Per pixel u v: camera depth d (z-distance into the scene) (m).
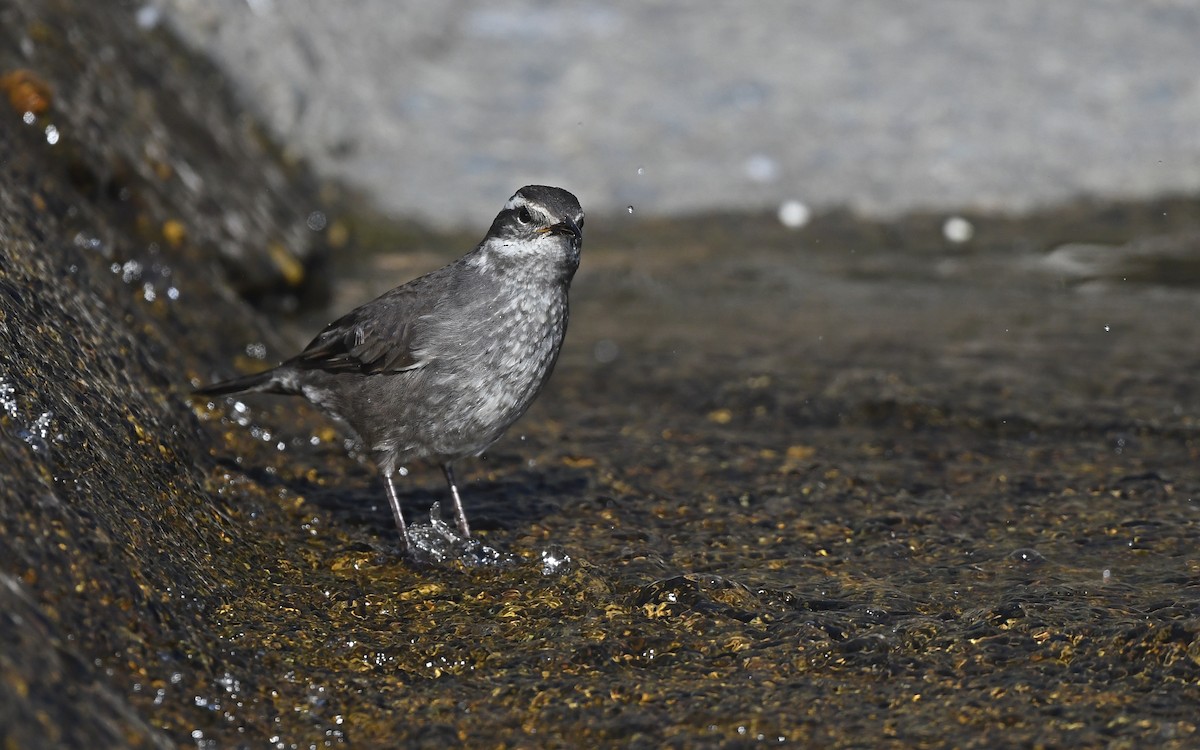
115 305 11.67
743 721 7.86
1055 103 22.45
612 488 11.89
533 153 21.27
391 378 10.37
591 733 7.75
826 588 9.77
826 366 15.08
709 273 18.70
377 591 9.63
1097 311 16.89
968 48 23.73
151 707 7.14
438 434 10.50
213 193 15.89
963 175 20.95
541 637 8.91
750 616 9.15
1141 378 14.33
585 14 24.69
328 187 19.88
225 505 10.23
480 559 10.18
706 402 14.23
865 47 23.80
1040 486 11.75
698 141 21.67
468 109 22.14
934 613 9.27
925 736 7.66
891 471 12.21
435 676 8.41
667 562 10.30
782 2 25.19
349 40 22.06
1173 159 21.22
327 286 17.36
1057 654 8.52
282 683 8.03
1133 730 7.62
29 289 9.60
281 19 20.73
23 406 8.17
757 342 16.06
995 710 7.92
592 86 22.84
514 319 10.31
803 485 11.90
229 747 7.18
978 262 18.94
